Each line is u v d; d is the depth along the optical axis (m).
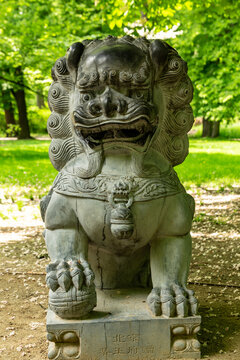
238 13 7.65
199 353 2.20
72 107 2.26
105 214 2.20
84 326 2.13
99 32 10.84
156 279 2.33
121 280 2.58
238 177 9.16
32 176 9.41
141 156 2.22
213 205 6.58
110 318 2.17
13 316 2.86
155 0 6.37
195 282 3.49
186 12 9.23
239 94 12.14
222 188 7.73
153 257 2.38
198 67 12.62
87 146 2.23
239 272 3.76
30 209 6.44
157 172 2.28
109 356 2.15
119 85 2.14
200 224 5.50
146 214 2.22
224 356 2.23
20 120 20.11
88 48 2.25
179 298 2.18
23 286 3.47
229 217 5.80
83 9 10.91
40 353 2.33
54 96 2.33
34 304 3.08
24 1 10.95
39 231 5.25
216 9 7.38
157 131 2.29
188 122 2.38
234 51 11.31
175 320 2.16
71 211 2.27
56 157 2.40
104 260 2.51
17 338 2.52
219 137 23.34
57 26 10.77
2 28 11.30
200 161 11.80
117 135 2.17
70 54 2.20
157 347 2.17
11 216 6.00
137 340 2.16
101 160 2.23
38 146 16.52
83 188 2.21
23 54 11.51
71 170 2.29
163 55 2.17
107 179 2.20
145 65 2.16
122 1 5.97
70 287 2.11
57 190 2.28
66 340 2.15
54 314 2.24
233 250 4.40
